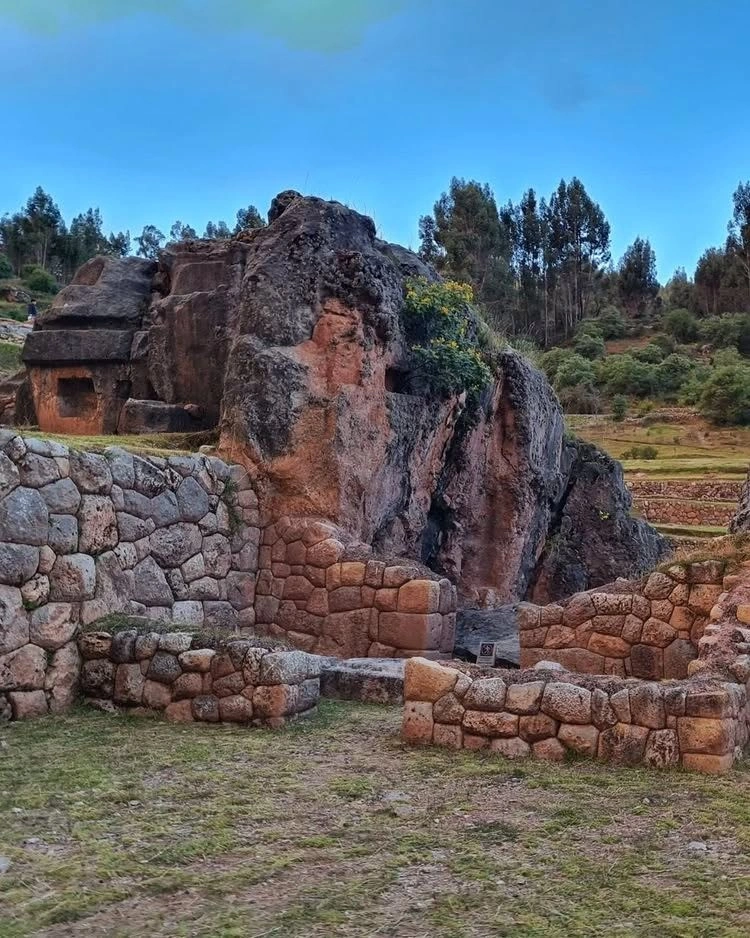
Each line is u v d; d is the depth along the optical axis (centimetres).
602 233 8038
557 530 1545
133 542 739
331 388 922
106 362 1214
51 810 409
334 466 895
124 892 320
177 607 784
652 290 8219
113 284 1265
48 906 308
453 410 1104
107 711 616
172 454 827
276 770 477
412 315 1059
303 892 321
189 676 596
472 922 297
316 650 856
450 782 455
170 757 500
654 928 292
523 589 1370
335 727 575
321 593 863
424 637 812
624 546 1570
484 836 378
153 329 1156
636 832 381
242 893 321
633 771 466
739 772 464
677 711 473
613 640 755
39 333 1238
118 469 725
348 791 439
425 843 370
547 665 625
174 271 1211
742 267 7781
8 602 601
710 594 725
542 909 307
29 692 606
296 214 993
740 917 299
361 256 964
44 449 651
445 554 1204
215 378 1106
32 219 7338
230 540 864
